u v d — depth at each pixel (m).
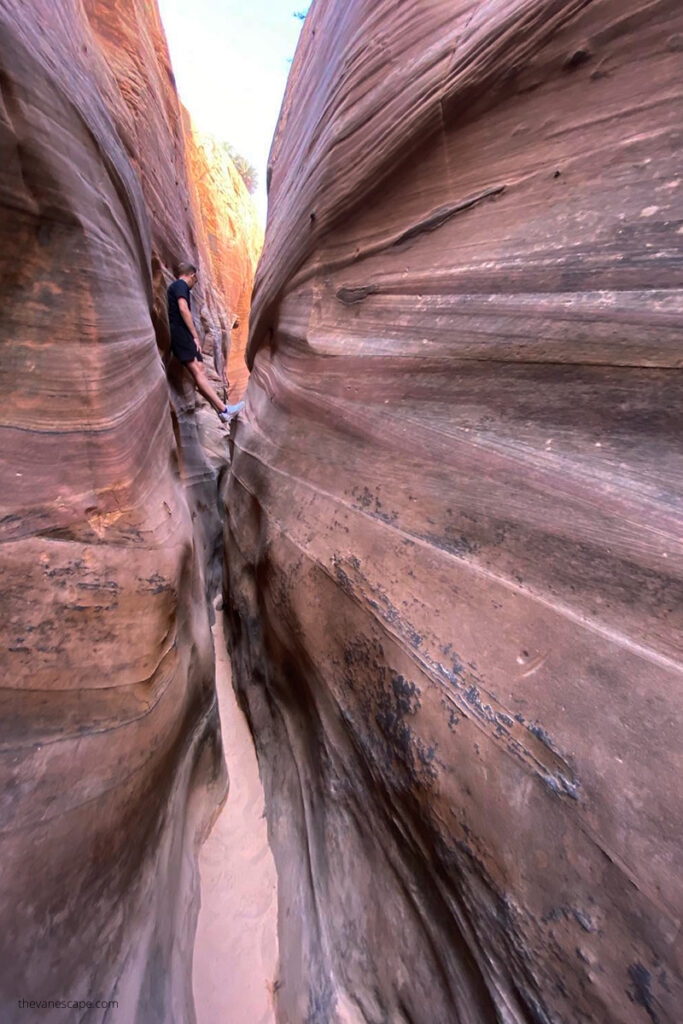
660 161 1.45
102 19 5.22
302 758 2.77
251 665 3.75
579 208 1.65
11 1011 1.13
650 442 1.43
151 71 6.30
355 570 2.15
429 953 1.66
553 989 1.18
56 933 1.32
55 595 1.72
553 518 1.59
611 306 1.53
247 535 3.92
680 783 1.07
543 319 1.73
